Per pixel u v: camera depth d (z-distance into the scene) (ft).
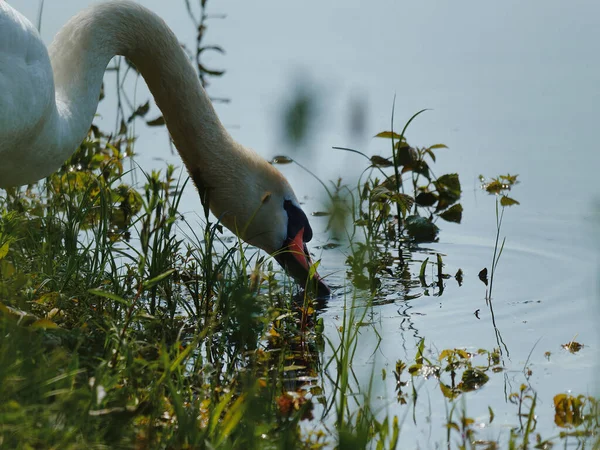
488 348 31.35
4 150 29.76
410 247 42.39
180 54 36.91
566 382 28.63
